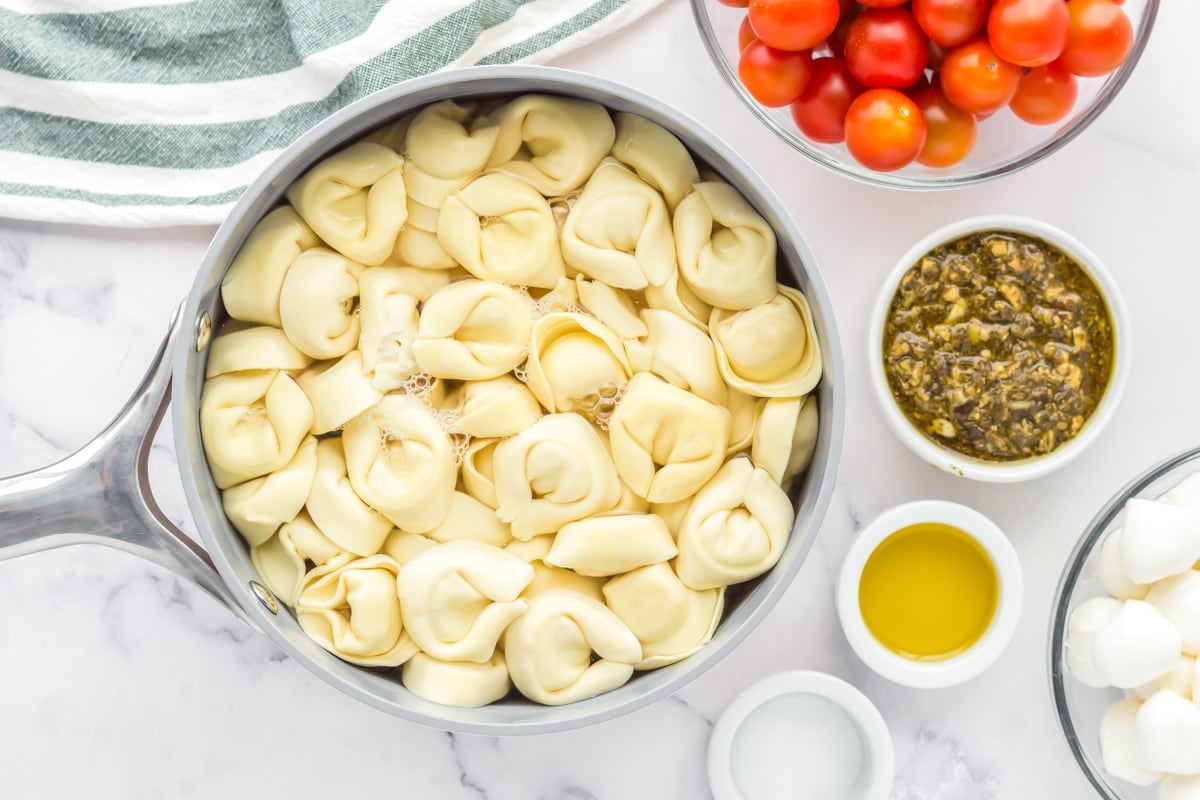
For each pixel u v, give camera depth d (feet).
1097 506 3.39
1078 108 3.12
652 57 3.29
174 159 3.22
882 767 3.15
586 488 2.80
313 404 2.79
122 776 3.38
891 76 2.75
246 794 3.38
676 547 2.84
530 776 3.38
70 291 3.30
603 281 2.86
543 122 2.80
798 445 2.87
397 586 2.77
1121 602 3.07
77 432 3.31
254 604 2.54
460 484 2.94
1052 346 3.11
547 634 2.75
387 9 3.09
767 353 2.80
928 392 3.13
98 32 3.18
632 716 3.38
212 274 2.59
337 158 2.75
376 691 2.69
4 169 3.20
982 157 3.18
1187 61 3.30
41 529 2.57
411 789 3.38
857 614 3.13
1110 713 3.14
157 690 3.37
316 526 2.81
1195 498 2.98
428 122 2.77
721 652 2.61
